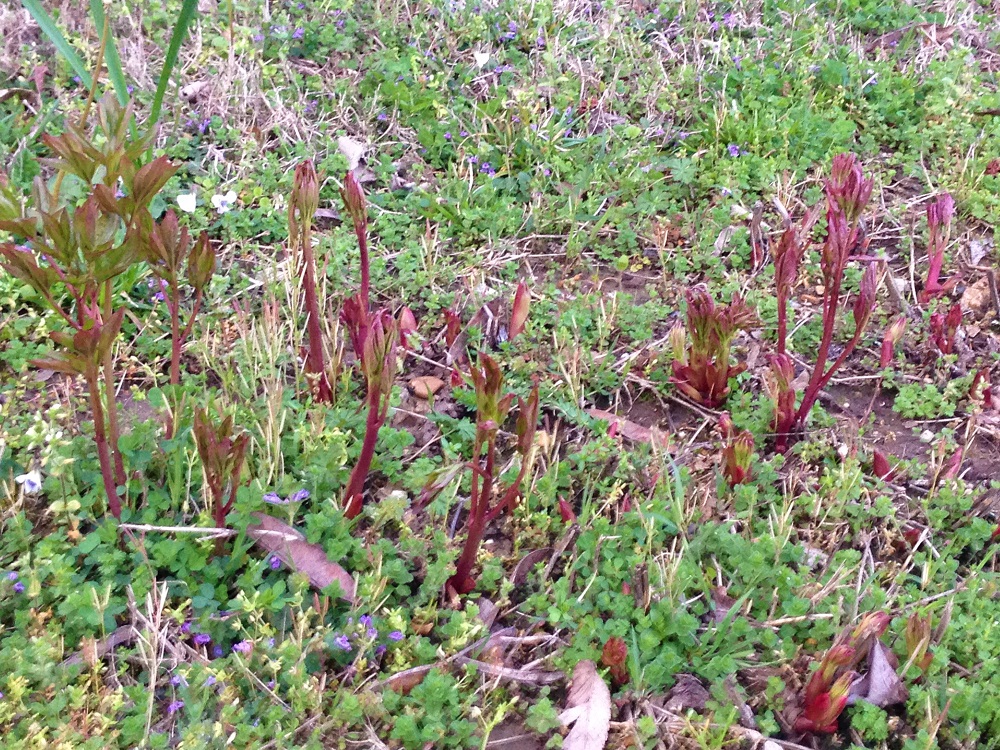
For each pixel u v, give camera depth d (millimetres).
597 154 1439
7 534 883
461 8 1707
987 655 851
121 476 914
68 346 792
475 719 825
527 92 1486
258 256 1263
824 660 801
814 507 984
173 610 851
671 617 872
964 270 1332
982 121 1573
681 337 1097
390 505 922
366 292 1028
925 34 1780
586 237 1340
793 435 1079
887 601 907
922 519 1005
